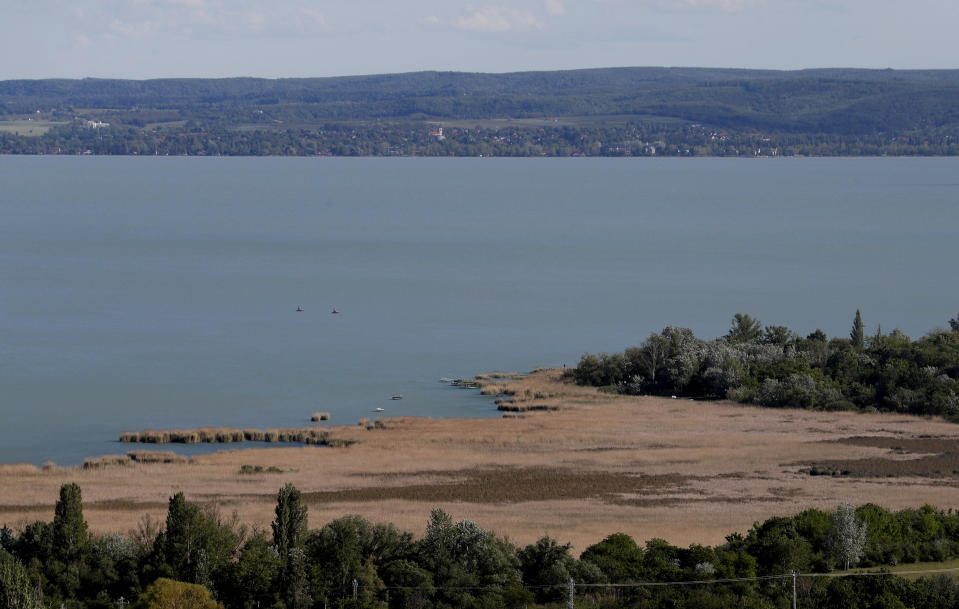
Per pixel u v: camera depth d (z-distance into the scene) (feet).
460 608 258.16
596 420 493.77
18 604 233.14
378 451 433.89
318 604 256.11
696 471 407.64
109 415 508.94
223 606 249.34
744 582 265.95
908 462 423.64
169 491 370.53
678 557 287.07
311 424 495.82
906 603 255.50
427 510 349.41
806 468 411.75
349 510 347.36
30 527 282.77
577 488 381.60
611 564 279.08
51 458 434.30
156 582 247.70
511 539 314.14
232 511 342.03
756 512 351.25
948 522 317.01
